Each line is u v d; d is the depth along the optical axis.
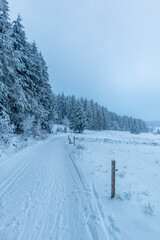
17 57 11.73
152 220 3.44
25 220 3.43
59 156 10.46
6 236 2.93
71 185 5.44
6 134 10.50
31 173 6.63
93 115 60.16
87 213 3.74
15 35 13.89
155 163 9.52
